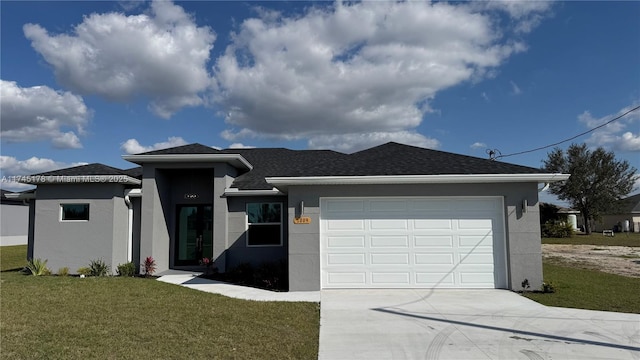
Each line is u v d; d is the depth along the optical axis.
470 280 10.92
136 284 11.09
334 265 11.02
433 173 10.88
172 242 15.12
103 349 5.70
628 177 46.75
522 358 5.69
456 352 5.96
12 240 36.66
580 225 63.31
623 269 15.90
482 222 11.05
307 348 6.08
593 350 6.02
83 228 13.80
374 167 11.62
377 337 6.68
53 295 9.39
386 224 11.11
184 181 15.33
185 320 7.34
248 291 10.65
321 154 18.75
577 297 9.88
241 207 14.32
